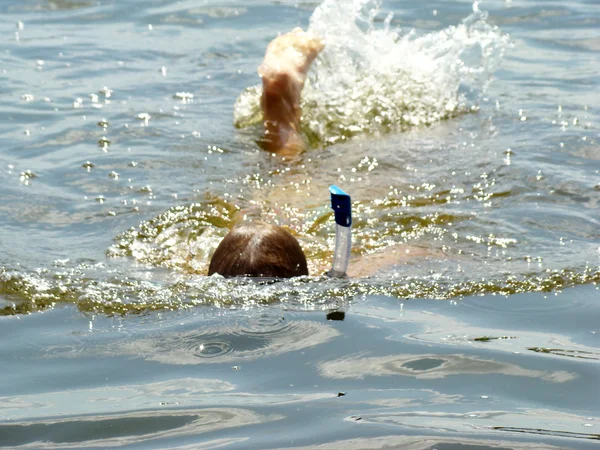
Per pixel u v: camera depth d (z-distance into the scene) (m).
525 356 6.43
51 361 6.46
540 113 12.79
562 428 5.48
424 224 9.19
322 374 6.19
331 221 9.36
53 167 10.89
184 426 5.54
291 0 19.59
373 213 9.51
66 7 19.22
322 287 7.62
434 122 12.50
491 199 9.82
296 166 10.98
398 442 5.30
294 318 7.05
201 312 7.18
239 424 5.55
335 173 10.74
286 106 11.79
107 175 10.62
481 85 13.81
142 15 18.53
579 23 17.81
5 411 5.75
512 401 5.82
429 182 10.34
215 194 10.05
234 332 6.83
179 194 10.05
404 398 5.86
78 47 16.41
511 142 11.59
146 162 11.02
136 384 6.10
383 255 8.45
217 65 15.41
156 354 6.53
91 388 6.06
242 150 11.48
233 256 7.76
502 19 18.09
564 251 8.45
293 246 7.87
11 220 9.28
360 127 12.27
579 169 10.60
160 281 7.86
